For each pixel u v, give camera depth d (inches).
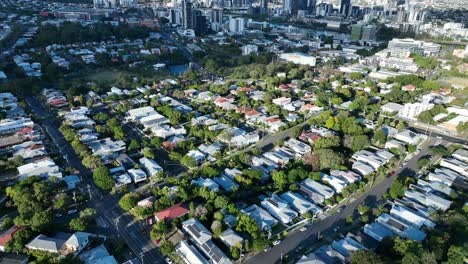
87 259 4739.2
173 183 6683.1
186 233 5403.5
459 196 6422.2
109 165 7367.1
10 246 4881.9
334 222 5812.0
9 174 6934.1
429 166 7564.0
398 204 6161.4
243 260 4972.9
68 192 6412.4
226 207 5762.8
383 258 4672.7
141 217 5615.2
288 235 5506.9
